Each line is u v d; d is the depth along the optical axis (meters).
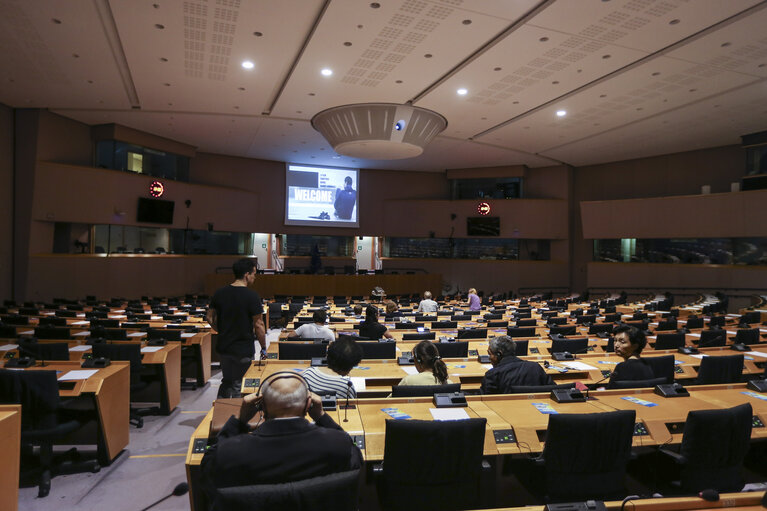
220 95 14.45
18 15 9.72
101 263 17.56
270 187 23.94
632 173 23.06
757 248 18.66
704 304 16.03
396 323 8.59
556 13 9.28
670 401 3.60
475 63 11.73
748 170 18.92
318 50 11.07
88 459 4.76
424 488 2.64
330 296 21.12
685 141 19.42
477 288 25.36
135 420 5.95
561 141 19.53
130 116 16.80
